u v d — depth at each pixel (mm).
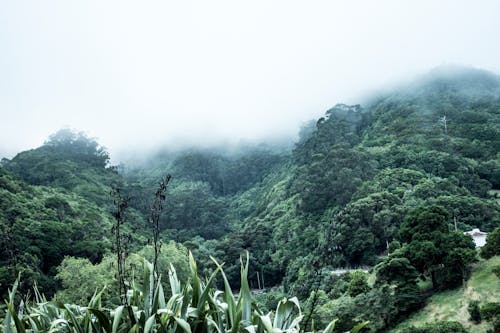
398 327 26266
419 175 55844
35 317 4824
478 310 23188
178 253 34750
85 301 24312
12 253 6570
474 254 27797
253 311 5055
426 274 31078
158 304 4688
